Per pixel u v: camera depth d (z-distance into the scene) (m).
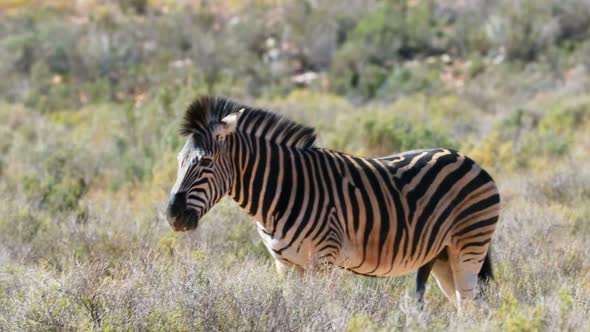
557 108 58.41
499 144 45.16
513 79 77.56
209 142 18.12
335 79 81.62
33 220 27.11
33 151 46.84
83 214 29.05
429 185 20.27
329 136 46.19
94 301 17.19
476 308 18.83
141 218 27.11
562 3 93.88
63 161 41.50
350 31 93.56
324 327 16.33
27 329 16.41
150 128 48.38
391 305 18.44
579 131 53.41
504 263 22.58
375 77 80.69
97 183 40.47
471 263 20.81
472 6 99.50
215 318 16.47
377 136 44.88
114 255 23.83
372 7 100.50
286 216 18.91
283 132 19.39
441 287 21.72
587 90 73.12
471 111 64.69
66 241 24.80
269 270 20.30
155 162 39.91
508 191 33.66
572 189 33.25
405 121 47.97
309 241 18.94
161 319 16.27
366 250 19.62
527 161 41.16
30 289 18.67
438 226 20.28
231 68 83.44
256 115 19.17
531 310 16.62
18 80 79.56
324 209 18.98
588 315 17.14
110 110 63.34
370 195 19.53
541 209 28.62
